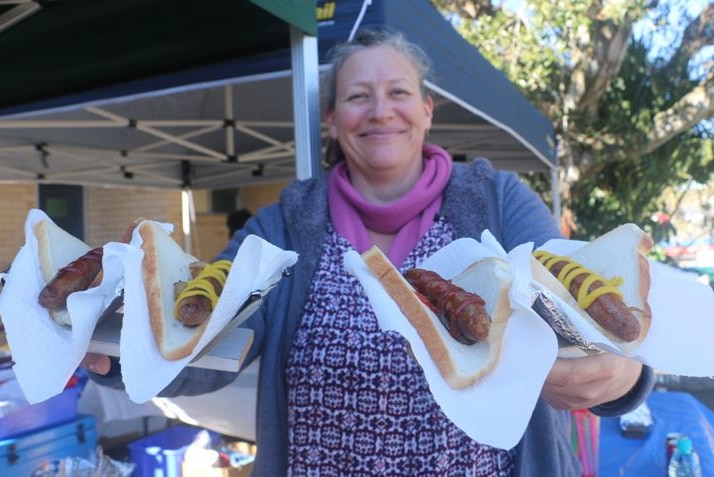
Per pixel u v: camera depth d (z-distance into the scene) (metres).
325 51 2.23
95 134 4.27
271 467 1.25
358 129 1.36
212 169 5.87
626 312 0.79
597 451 1.83
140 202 7.52
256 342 1.26
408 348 0.88
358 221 1.34
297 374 1.23
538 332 0.76
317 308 1.26
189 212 6.38
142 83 2.48
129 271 0.83
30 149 4.30
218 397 2.28
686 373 0.78
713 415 2.46
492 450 1.17
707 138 7.48
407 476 1.15
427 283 0.91
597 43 6.71
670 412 2.37
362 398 1.18
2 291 0.86
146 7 1.84
